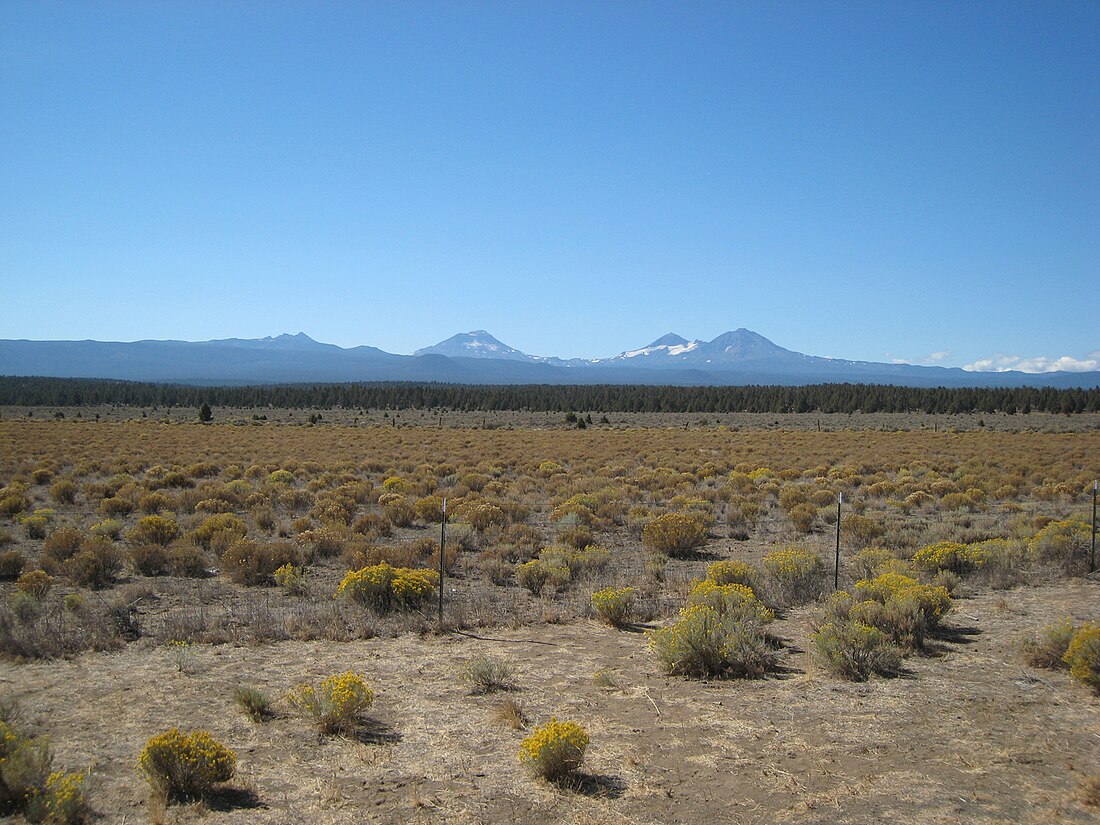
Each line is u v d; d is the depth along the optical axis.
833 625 11.38
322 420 103.31
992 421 106.44
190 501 27.75
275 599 14.87
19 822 6.04
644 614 13.33
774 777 7.12
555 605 14.33
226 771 6.75
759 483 37.31
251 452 52.19
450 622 12.60
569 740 7.05
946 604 12.24
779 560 16.12
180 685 9.55
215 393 167.75
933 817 6.34
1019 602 14.32
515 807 6.52
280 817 6.30
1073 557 17.75
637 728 8.32
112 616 12.38
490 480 36.81
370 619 12.95
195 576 16.84
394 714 8.70
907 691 9.49
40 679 9.70
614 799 6.69
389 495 29.02
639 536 23.34
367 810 6.44
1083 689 9.56
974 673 10.21
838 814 6.41
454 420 108.12
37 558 18.22
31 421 87.00
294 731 8.12
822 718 8.61
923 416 121.69
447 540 20.70
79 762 7.25
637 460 50.44
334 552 19.39
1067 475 38.00
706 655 10.16
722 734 8.16
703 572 17.69
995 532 22.34
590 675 10.20
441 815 6.36
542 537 22.05
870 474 42.72
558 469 42.41
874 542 21.31
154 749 6.58
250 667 10.38
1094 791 6.67
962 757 7.54
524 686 9.72
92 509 27.03
